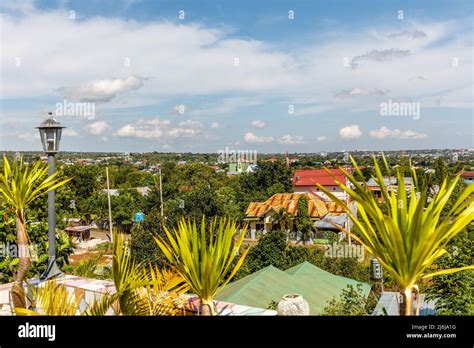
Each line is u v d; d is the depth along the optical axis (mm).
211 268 2826
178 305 3572
